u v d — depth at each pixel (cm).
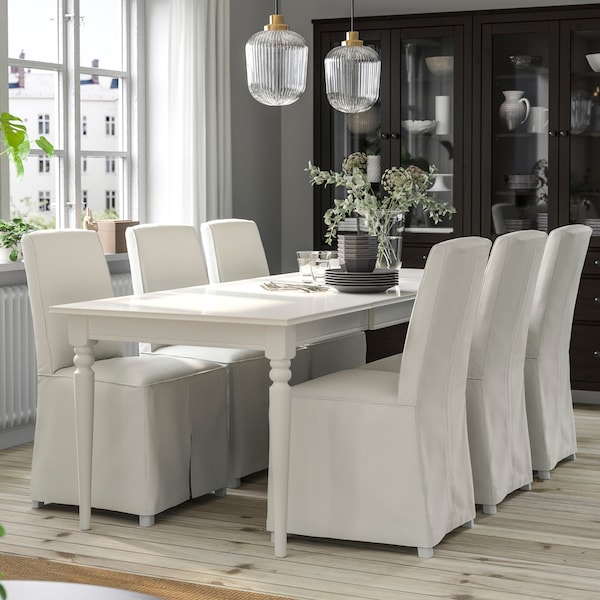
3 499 412
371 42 630
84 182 576
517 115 602
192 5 595
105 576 323
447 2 646
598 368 589
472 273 350
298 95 425
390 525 343
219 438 415
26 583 229
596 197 589
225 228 515
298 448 353
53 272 398
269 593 309
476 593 309
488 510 395
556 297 454
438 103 618
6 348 484
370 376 370
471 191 614
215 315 338
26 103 529
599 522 384
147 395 375
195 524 381
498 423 403
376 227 457
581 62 588
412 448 339
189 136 598
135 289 459
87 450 371
